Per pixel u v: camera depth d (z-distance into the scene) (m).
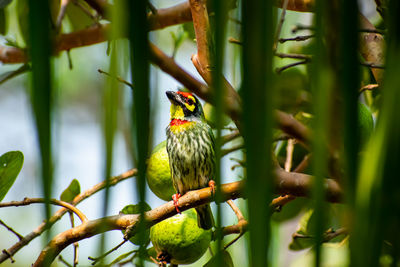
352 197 2.12
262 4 2.14
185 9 7.48
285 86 7.93
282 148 7.79
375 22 7.59
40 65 2.04
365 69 6.98
